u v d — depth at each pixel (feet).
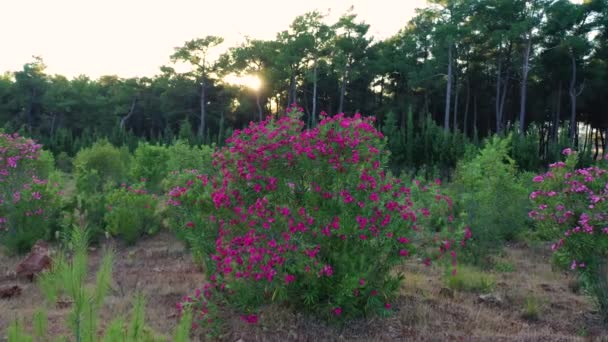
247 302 18.90
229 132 129.08
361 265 18.44
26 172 35.19
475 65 166.20
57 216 34.83
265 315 19.72
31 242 31.55
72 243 10.53
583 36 146.30
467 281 24.77
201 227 22.09
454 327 19.13
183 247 33.47
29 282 24.94
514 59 156.25
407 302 21.74
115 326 10.07
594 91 151.02
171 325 18.54
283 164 19.57
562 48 142.41
